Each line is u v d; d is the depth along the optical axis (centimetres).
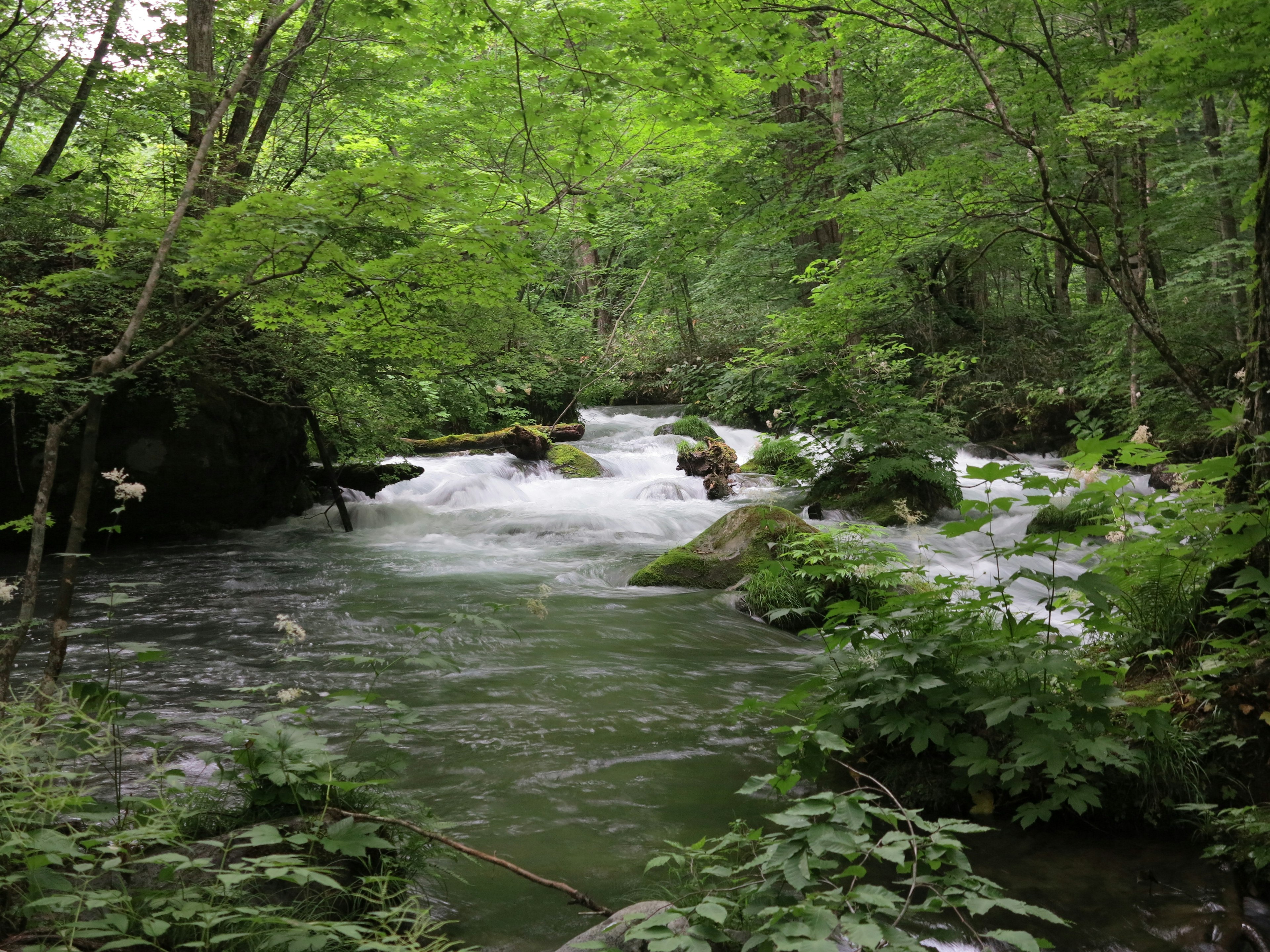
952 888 258
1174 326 1401
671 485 1652
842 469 1420
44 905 251
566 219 1441
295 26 1175
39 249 983
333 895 312
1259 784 382
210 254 464
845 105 1834
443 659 406
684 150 1008
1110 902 334
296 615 852
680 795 439
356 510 1488
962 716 432
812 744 386
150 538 1286
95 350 998
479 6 704
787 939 225
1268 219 447
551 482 1775
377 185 455
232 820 346
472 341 1097
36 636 756
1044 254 2405
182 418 1123
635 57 700
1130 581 502
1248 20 474
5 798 296
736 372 1545
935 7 1012
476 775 464
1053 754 383
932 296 988
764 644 755
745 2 702
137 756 463
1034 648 409
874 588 675
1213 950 304
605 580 1033
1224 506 446
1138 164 1036
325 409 1412
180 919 261
